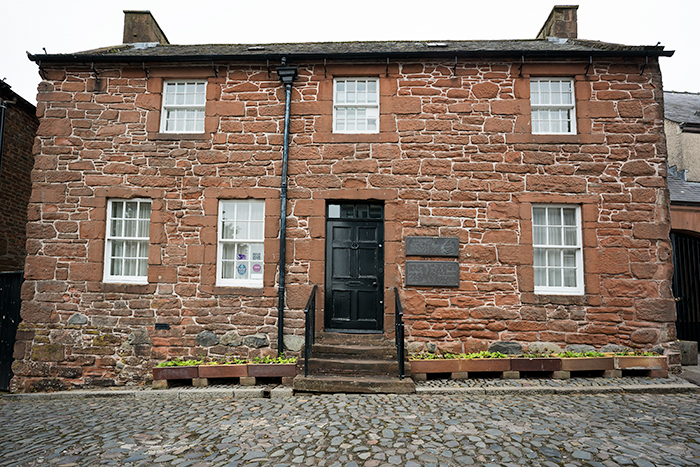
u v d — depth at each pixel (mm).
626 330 6383
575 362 5887
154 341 6551
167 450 3764
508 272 6539
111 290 6652
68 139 6938
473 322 6473
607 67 6824
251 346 6512
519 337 6422
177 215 6777
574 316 6422
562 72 6828
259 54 6805
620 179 6633
